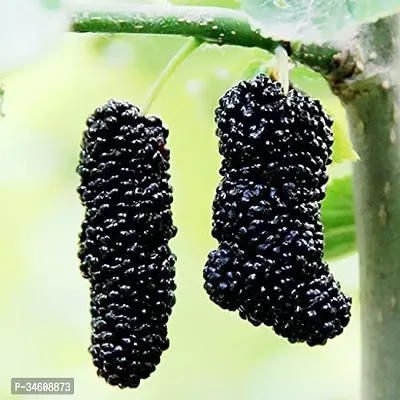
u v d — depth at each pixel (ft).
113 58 1.49
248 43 1.09
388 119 1.13
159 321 1.13
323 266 1.11
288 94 1.10
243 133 1.10
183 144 1.60
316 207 1.11
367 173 1.15
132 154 1.12
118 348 1.12
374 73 1.12
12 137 1.70
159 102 1.56
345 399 1.66
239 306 1.10
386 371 1.15
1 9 1.00
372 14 1.02
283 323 1.10
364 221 1.15
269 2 1.03
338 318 1.11
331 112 1.23
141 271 1.12
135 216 1.12
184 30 1.08
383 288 1.15
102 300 1.13
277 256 1.09
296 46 1.11
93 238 1.12
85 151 1.13
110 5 1.07
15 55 1.00
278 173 1.09
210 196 1.67
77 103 1.65
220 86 1.43
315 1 1.03
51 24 1.00
